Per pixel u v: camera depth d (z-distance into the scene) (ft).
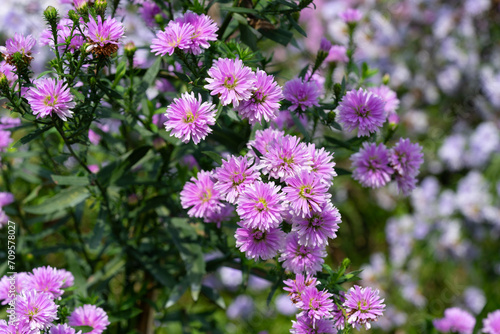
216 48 3.47
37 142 4.01
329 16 7.09
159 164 3.89
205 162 3.78
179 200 3.81
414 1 7.38
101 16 3.40
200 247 3.76
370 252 6.78
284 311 5.33
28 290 3.41
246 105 3.34
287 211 3.30
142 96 3.67
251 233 3.30
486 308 3.91
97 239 3.70
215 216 3.68
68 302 3.70
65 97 3.31
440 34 7.27
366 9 7.21
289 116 3.80
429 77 7.38
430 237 6.60
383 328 5.80
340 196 6.73
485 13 7.16
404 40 7.41
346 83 3.82
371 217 6.91
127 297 4.01
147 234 3.89
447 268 6.52
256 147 3.44
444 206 6.63
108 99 3.65
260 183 3.24
